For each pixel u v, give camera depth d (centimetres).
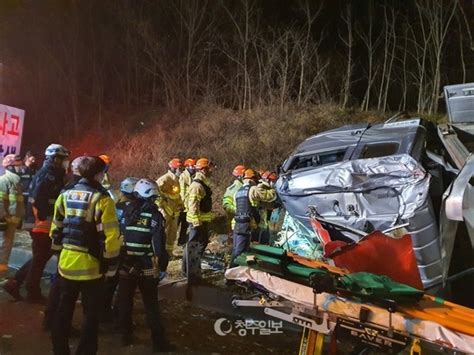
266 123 1437
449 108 568
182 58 1712
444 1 1502
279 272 342
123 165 1414
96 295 385
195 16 1673
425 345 306
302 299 327
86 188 382
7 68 1814
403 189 452
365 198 472
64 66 1817
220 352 459
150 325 443
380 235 374
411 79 1606
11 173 608
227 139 1412
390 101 1634
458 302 453
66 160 551
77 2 1800
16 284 551
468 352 273
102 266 381
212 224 1014
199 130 1480
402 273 361
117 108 1769
